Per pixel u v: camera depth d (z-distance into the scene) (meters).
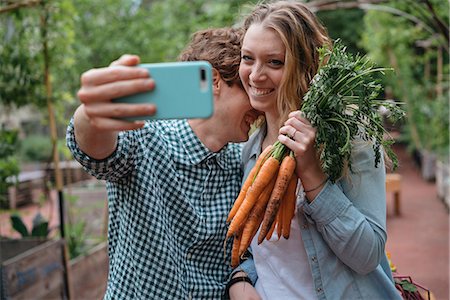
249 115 1.93
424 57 14.55
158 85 1.12
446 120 12.03
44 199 6.32
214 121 1.88
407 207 11.38
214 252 1.92
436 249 8.06
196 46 1.96
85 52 9.73
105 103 1.09
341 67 1.56
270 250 1.84
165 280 1.78
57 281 4.51
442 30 6.46
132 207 1.77
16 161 5.39
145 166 1.76
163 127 1.88
